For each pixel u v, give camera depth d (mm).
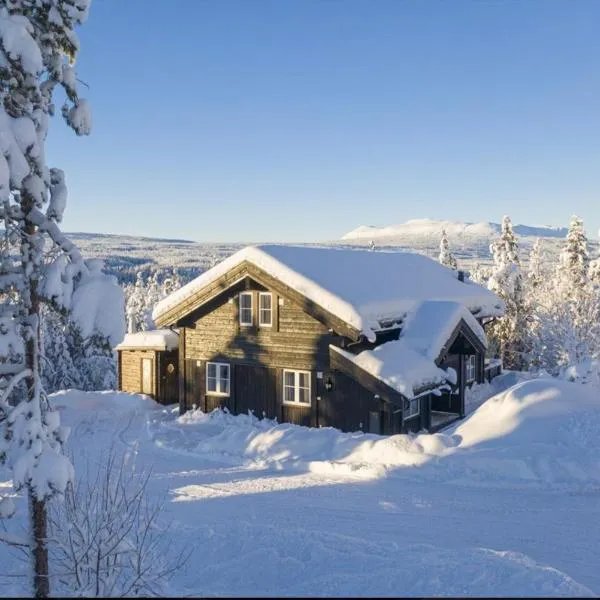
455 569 9031
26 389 9117
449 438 17859
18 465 8523
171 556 10586
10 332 8852
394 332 23906
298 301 22016
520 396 18656
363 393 21438
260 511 13867
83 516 9055
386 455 17609
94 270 9398
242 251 23109
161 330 30016
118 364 30047
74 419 24312
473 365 30734
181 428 22672
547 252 59688
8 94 8602
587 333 36281
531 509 13883
